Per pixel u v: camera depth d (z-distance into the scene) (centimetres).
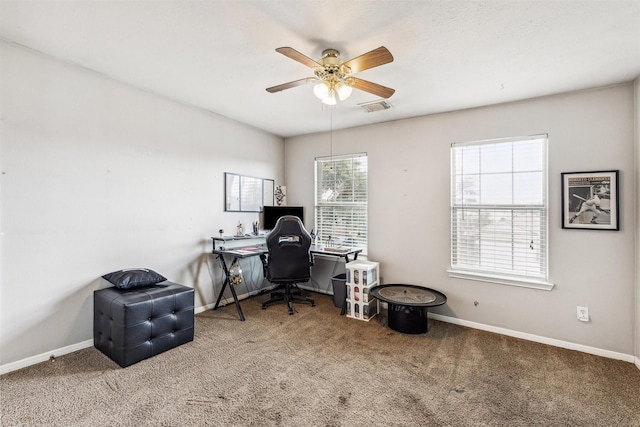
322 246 439
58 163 236
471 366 236
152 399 190
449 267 336
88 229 254
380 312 361
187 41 204
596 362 246
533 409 186
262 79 265
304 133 449
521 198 298
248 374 221
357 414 179
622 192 251
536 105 288
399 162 370
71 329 244
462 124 328
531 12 168
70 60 235
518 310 294
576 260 269
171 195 318
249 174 413
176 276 324
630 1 157
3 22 185
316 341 279
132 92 282
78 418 172
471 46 204
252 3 163
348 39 197
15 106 215
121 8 169
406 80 257
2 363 212
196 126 341
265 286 446
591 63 222
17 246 217
